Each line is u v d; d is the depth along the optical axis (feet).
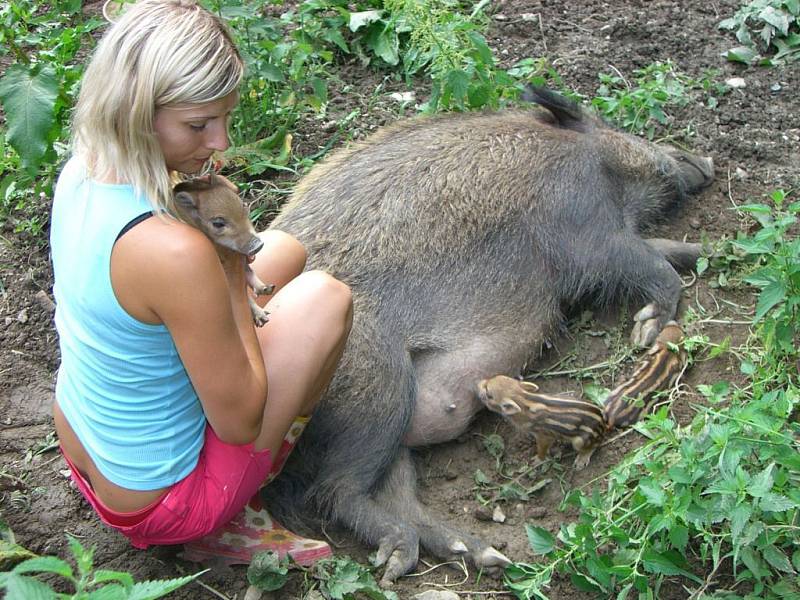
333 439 7.40
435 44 9.51
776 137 10.34
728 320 8.59
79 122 5.44
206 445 6.29
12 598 4.58
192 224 5.67
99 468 6.16
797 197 9.68
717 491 6.12
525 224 8.41
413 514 7.34
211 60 5.27
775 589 6.33
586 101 10.65
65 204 5.64
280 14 11.58
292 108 10.23
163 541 6.42
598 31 11.73
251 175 9.84
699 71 11.19
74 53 9.97
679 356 8.23
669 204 9.59
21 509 7.31
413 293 7.95
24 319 8.75
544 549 6.76
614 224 8.80
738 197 9.75
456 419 7.93
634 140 9.33
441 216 8.15
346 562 6.77
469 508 7.56
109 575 4.89
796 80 11.05
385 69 11.12
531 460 7.82
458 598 6.81
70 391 6.11
